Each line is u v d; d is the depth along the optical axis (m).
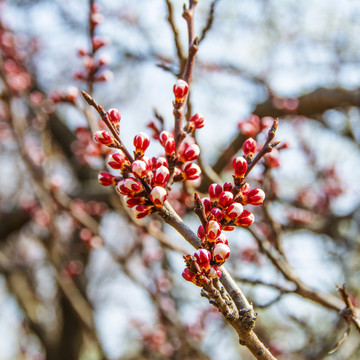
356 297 4.82
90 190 5.52
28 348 7.86
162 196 1.35
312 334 4.20
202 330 5.50
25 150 4.06
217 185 1.49
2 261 6.71
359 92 4.92
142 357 5.78
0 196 7.98
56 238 4.99
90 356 7.50
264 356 1.33
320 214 5.60
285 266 2.60
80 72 2.79
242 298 1.38
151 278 4.90
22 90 4.23
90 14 2.79
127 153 1.48
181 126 1.61
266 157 2.64
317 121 5.84
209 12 2.04
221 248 1.30
